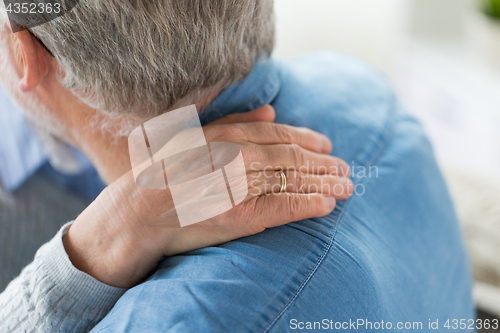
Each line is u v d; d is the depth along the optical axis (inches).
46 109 20.3
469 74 61.0
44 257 17.9
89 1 13.7
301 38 58.8
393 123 23.4
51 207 32.6
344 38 59.7
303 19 57.6
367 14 58.5
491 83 57.9
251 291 15.0
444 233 23.9
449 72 63.8
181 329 14.1
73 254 17.8
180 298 15.0
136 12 14.0
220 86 18.1
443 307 23.0
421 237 21.7
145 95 16.4
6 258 31.0
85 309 17.8
